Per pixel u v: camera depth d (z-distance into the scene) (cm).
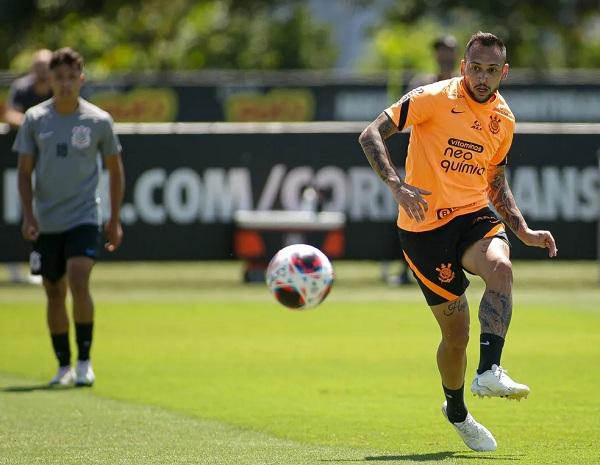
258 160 7169
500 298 2612
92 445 2916
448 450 2855
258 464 2670
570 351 4634
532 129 7156
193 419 3288
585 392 3725
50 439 2992
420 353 4619
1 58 14962
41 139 3891
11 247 7038
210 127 7144
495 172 2884
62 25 14825
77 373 3909
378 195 7175
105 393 3753
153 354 4625
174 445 2914
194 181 7125
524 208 7169
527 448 2872
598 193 7206
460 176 2764
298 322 5562
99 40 14625
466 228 2747
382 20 16000
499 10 15200
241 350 4722
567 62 15162
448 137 2759
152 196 7088
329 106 10044
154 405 3525
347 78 10069
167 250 7100
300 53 15350
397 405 3516
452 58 5566
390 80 10056
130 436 3038
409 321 5581
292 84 10031
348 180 7188
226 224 7169
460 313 2784
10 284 7238
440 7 15412
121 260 7056
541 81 9881
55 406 3500
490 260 2667
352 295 6662
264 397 3666
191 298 6550
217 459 2734
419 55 13362
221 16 15538
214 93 9950
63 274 3922
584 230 7200
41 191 3906
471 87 2747
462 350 2803
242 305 6225
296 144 7181
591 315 5778
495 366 2534
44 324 5516
